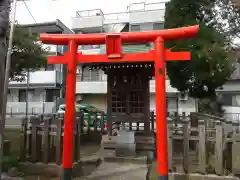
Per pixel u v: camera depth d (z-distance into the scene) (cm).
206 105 1756
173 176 559
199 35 862
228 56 891
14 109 2298
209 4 967
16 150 778
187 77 1032
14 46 913
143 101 889
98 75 2417
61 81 2370
